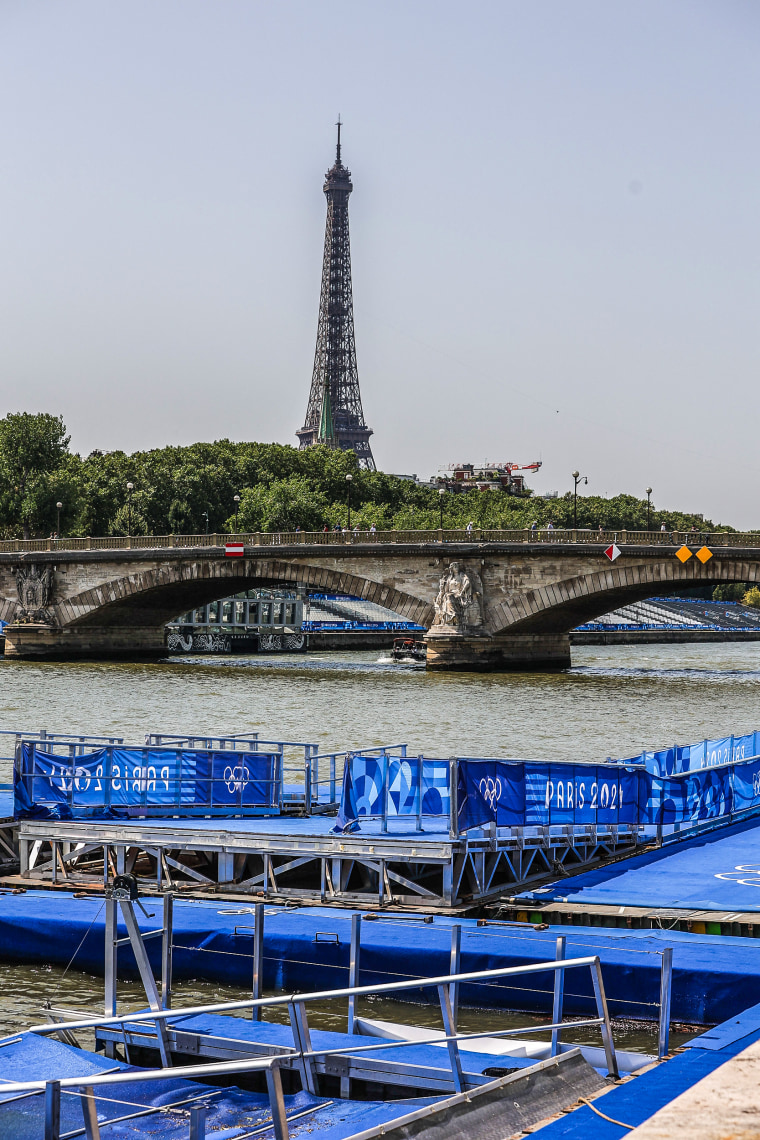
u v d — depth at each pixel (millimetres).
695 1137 9727
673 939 29344
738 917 30594
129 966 30359
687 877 35812
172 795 42406
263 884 35438
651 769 44094
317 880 37500
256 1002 18109
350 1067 21781
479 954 27797
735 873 36438
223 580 148375
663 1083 18734
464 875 35594
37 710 91938
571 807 37469
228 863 35594
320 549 139625
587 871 37125
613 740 78125
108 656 161500
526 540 135375
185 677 126438
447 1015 21422
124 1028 23984
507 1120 17391
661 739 78812
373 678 125938
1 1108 18219
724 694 110938
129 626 163500
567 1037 25984
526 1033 26172
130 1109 20203
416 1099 20562
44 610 156500
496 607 135625
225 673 133250
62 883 36562
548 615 136125
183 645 190250
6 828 39750
